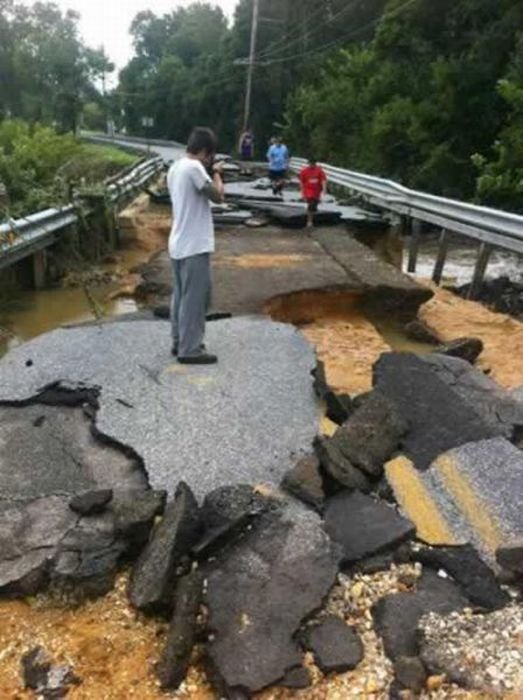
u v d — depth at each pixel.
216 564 3.64
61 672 3.20
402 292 9.53
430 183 23.84
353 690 3.02
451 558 3.76
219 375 5.96
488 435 4.85
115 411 5.33
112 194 13.55
